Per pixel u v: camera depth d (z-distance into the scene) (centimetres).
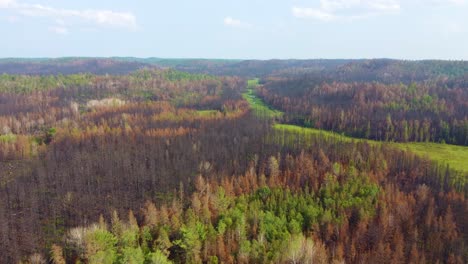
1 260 8806
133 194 12156
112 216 10550
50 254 8881
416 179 13512
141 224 10181
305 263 8225
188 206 11206
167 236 9081
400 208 10531
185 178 13012
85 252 8481
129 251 8094
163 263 8169
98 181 12862
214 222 10225
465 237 9988
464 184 13162
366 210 10531
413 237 9500
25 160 15762
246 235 9656
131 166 14238
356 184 11912
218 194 10994
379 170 13462
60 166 14462
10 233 9838
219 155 15250
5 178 13925
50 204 11462
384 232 9500
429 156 17638
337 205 10906
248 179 12612
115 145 16850
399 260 8562
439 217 10481
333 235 9762
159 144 16562
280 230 9662
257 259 8675
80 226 9588
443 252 9169
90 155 15412
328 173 12438
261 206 11025
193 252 8850
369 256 8712
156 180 13075
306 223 10281
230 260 8569
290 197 11181
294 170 13450
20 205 11425
